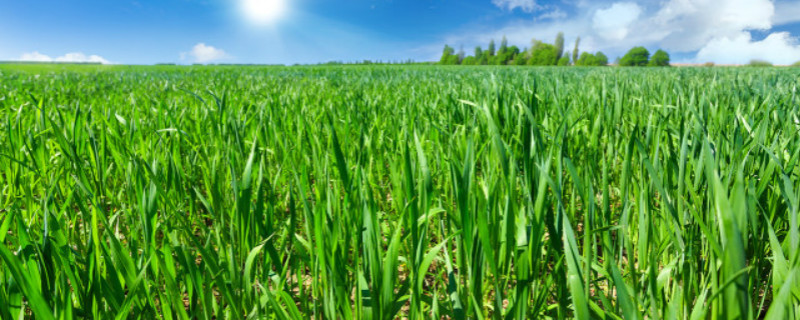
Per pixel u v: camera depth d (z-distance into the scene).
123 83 13.27
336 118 3.83
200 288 1.15
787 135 2.15
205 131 3.21
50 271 1.08
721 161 1.65
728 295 0.76
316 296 1.28
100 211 1.35
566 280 1.20
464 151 2.17
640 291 1.34
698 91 4.94
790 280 0.73
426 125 3.02
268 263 1.36
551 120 3.06
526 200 1.47
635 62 74.31
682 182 1.41
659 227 1.63
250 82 12.58
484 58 98.19
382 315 1.09
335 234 1.14
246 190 1.34
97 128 3.52
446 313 1.30
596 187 2.11
